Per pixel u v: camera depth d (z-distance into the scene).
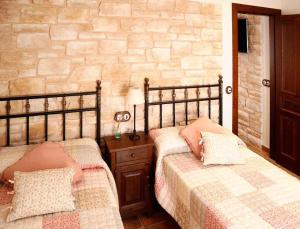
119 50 2.90
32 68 2.62
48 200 1.69
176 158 2.62
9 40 2.52
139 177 2.70
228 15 3.36
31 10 2.55
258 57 4.35
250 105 4.67
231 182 2.13
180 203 2.24
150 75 3.07
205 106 3.41
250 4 3.50
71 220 1.63
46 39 2.63
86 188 1.97
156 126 3.19
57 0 2.63
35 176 1.79
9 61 2.54
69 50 2.72
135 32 2.94
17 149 2.39
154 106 3.15
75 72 2.77
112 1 2.82
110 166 2.58
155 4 2.99
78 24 2.72
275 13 3.72
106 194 1.92
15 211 1.63
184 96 3.28
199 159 2.58
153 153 2.80
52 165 2.05
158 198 2.55
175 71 3.18
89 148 2.47
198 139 2.68
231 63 3.46
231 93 3.52
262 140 4.46
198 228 1.95
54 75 2.71
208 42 3.30
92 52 2.80
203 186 2.09
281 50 3.69
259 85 4.39
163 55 3.10
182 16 3.13
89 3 2.73
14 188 1.75
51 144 2.30
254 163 2.48
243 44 4.50
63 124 2.78
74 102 2.80
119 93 2.96
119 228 1.63
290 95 3.61
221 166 2.43
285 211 1.75
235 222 1.67
